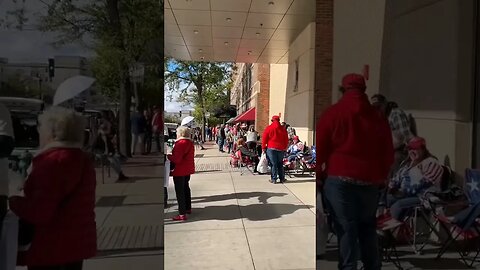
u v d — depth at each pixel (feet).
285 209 22.03
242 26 41.24
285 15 36.68
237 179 33.94
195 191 28.07
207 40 48.52
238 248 15.69
